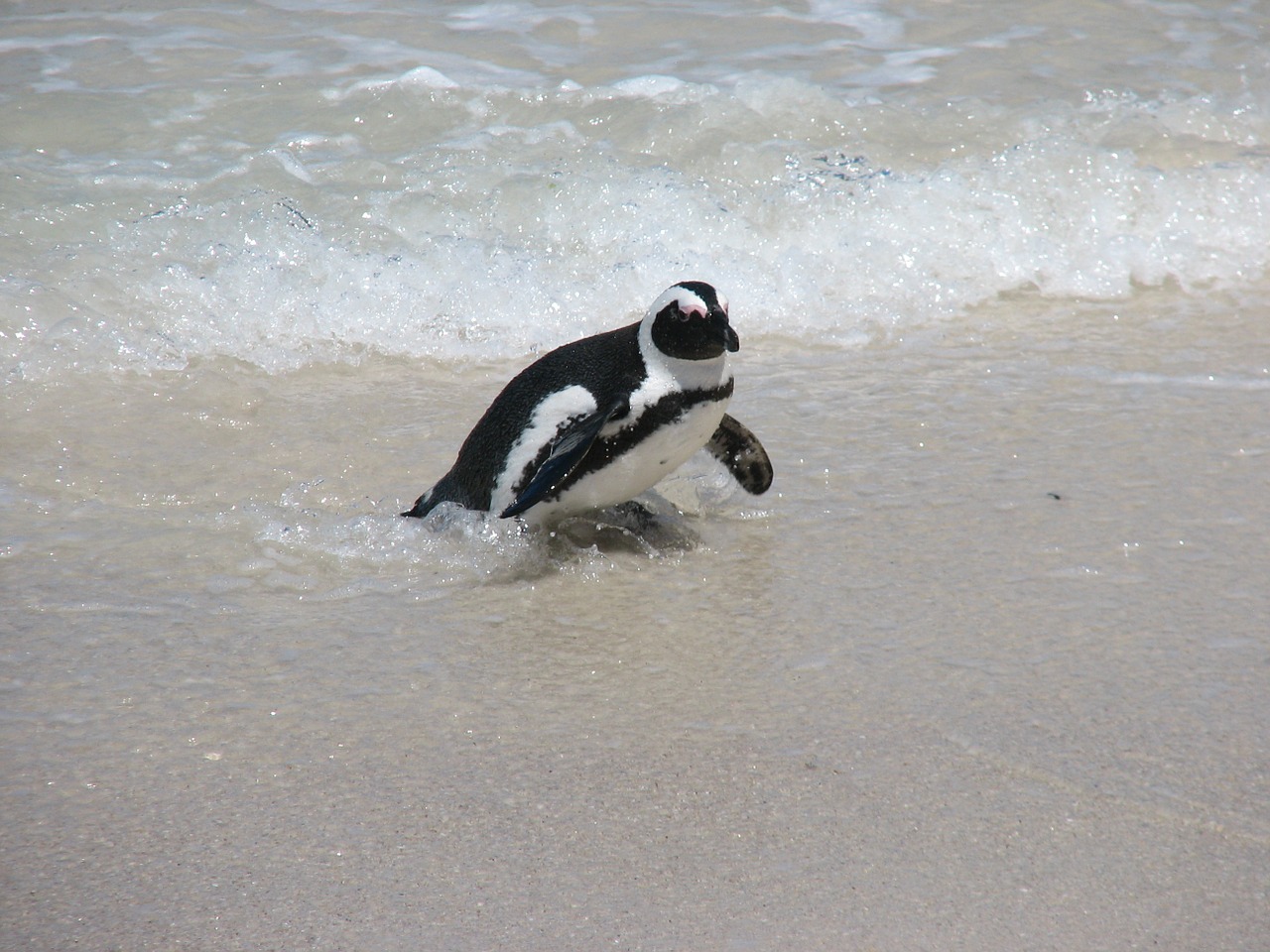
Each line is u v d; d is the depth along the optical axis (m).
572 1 39.44
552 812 11.83
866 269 27.22
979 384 22.83
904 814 11.81
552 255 26.81
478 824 11.64
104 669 14.16
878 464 19.73
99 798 11.84
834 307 26.05
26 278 23.94
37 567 16.39
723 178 29.89
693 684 14.16
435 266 25.81
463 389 22.91
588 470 16.84
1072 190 29.78
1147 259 28.27
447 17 38.00
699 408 16.70
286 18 37.50
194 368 22.70
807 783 12.28
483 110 32.44
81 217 26.33
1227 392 22.47
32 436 20.02
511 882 10.87
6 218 25.98
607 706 13.71
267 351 23.58
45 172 28.17
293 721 13.30
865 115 32.66
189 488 18.81
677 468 17.77
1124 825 11.66
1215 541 17.33
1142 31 38.66
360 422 21.25
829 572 16.69
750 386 22.69
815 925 10.37
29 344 22.42
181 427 20.70
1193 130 33.09
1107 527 17.72
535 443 16.77
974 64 36.00
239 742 12.89
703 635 15.23
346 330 24.53
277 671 14.28
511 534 17.03
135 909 10.38
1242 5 40.56
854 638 15.09
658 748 12.91
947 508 18.34
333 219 27.09
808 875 10.98
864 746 12.91
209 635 15.02
